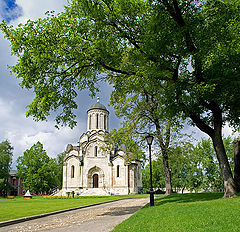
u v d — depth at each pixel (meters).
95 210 18.52
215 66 13.90
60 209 19.17
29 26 14.23
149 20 15.12
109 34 15.85
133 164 57.94
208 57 15.34
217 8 14.62
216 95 13.84
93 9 14.21
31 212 17.17
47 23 14.55
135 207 18.69
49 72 15.65
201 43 13.54
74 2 15.29
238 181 17.36
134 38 16.06
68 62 16.09
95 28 14.96
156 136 24.66
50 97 15.35
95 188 54.25
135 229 8.45
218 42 14.34
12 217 14.39
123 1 15.06
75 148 61.97
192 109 14.48
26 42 14.25
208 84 12.97
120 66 18.06
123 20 15.53
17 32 14.11
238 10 13.71
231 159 46.47
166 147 25.73
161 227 8.33
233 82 12.76
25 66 14.43
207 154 49.22
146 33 14.95
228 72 13.35
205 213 9.70
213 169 47.91
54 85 16.50
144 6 15.48
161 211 12.04
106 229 9.78
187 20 13.90
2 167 60.78
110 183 56.16
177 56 15.56
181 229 7.72
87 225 11.26
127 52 17.39
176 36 13.88
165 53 14.84
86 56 14.84
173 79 15.89
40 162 64.56
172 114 14.70
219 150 15.44
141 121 26.11
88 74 18.06
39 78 15.56
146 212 12.52
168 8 14.27
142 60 15.48
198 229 7.45
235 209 9.77
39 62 14.38
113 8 15.24
